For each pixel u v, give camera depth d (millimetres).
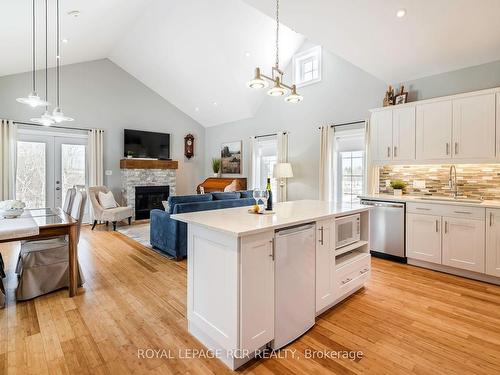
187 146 8109
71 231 2695
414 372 1721
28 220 2795
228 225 1850
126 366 1759
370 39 3650
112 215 5730
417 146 3756
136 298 2715
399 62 3938
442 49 3516
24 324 2229
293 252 2023
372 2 3051
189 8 4809
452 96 3443
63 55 5578
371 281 3168
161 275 3330
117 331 2148
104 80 6664
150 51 6105
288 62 6008
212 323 1892
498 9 2836
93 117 6504
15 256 3955
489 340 2051
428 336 2104
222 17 4809
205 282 1943
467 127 3348
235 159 7566
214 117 7805
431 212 3488
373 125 4207
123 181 6895
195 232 2029
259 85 2723
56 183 6074
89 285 3018
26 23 3941
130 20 5273
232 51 5391
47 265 2768
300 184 5984
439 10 2990
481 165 3590
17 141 5582
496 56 3447
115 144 6863
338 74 5211
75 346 1952
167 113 7789
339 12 3268
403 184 4152
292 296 2027
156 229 4363
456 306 2574
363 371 1730
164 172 7449
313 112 5668
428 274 3387
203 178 8617
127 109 7051
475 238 3160
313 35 3713
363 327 2230
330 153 5289
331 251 2426
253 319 1769
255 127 6988
